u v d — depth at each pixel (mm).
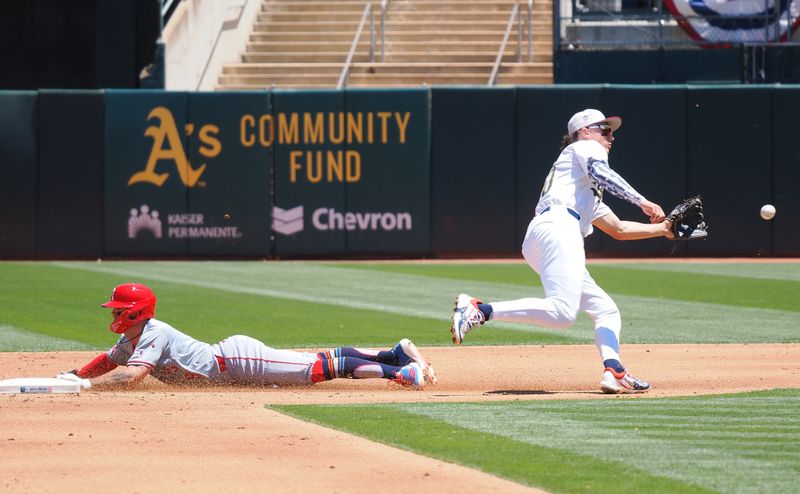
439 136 70938
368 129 71062
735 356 35719
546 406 26109
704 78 76188
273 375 29000
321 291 54469
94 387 28047
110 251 71625
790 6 76500
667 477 18891
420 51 86312
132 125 71312
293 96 71188
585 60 76375
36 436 22547
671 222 28125
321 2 91375
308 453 20938
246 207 71562
